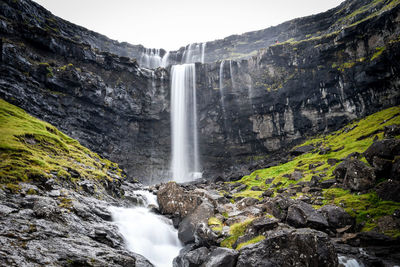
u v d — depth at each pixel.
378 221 13.31
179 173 49.72
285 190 21.97
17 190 11.89
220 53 75.88
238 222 14.96
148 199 21.92
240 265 10.13
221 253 10.86
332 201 16.86
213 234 13.47
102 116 41.78
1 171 12.97
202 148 51.44
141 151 47.22
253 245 10.68
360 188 16.92
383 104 36.31
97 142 40.03
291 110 45.56
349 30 38.84
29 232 8.87
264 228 12.81
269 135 47.38
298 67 44.97
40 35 35.69
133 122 47.28
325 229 13.55
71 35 50.47
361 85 37.84
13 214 9.59
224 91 50.34
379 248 11.66
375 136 26.55
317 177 21.78
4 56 30.59
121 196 20.12
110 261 9.17
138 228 14.34
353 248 11.92
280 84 46.53
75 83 37.81
